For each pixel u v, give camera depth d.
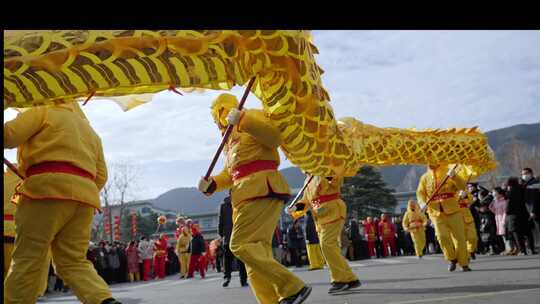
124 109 4.30
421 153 9.84
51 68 3.48
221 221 9.77
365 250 19.55
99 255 17.44
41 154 3.63
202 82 3.88
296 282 4.29
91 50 3.57
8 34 3.49
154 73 3.72
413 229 14.80
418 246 14.77
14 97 3.46
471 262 10.55
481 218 14.61
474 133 10.49
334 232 6.84
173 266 23.12
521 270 7.43
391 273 9.16
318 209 6.84
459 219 8.41
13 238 4.42
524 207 12.03
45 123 3.70
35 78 3.46
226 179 4.85
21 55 3.45
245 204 4.42
